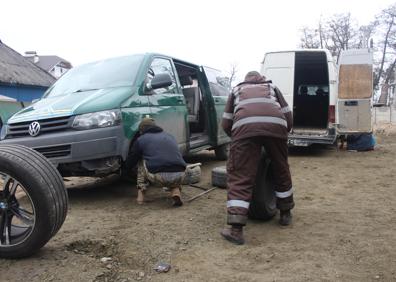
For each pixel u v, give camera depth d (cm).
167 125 643
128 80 609
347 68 1111
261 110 417
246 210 399
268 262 351
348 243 391
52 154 521
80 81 646
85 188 658
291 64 1031
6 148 362
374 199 561
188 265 348
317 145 1252
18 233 372
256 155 413
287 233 425
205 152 1080
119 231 432
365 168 826
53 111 541
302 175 748
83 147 514
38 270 336
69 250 382
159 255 369
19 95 2428
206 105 828
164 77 608
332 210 508
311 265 342
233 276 326
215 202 554
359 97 1101
